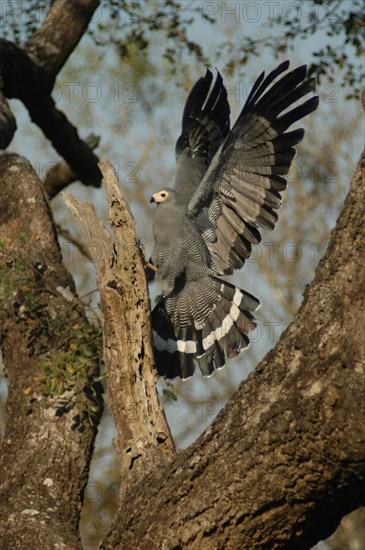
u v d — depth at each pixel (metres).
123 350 9.38
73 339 11.36
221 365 11.73
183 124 11.82
